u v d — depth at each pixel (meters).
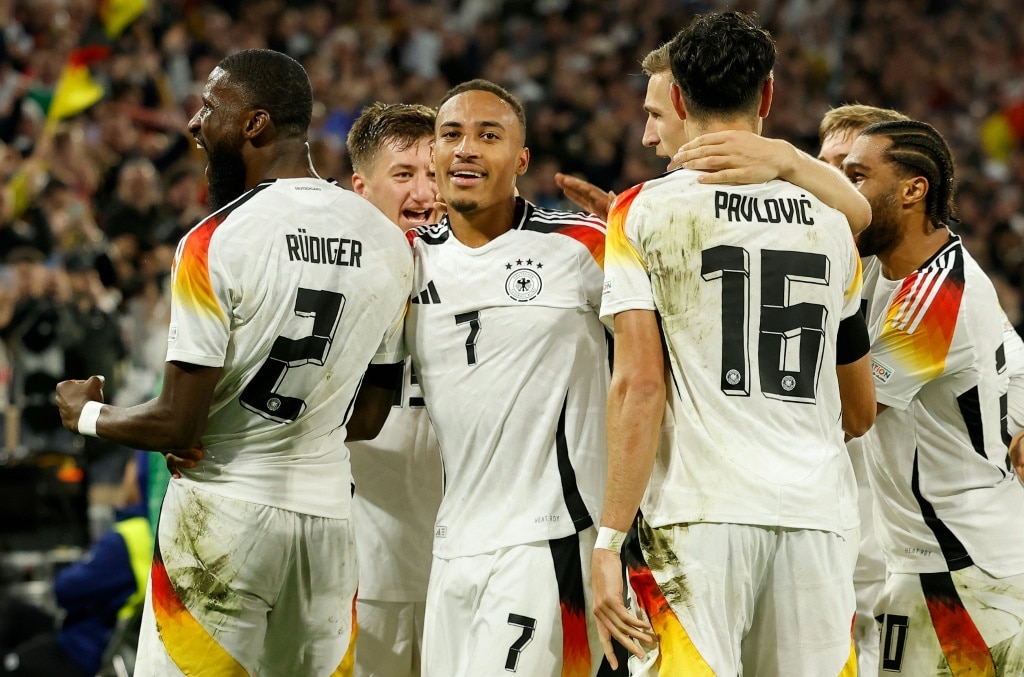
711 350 10.82
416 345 12.67
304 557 12.09
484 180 12.35
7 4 44.56
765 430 10.77
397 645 14.31
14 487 22.66
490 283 12.41
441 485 14.23
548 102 51.00
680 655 10.68
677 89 11.44
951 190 13.41
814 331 10.93
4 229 34.44
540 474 12.25
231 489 11.84
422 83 52.38
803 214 11.02
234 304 11.55
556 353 12.31
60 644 19.28
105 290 35.06
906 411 13.27
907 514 13.48
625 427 10.67
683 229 10.84
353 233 12.09
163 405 11.45
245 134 12.09
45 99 41.94
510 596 12.09
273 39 52.28
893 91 62.69
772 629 10.90
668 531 10.85
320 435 12.16
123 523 19.55
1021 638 13.16
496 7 60.81
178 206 38.75
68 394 12.11
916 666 13.48
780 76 59.66
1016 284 43.62
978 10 68.62
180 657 11.85
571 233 12.55
